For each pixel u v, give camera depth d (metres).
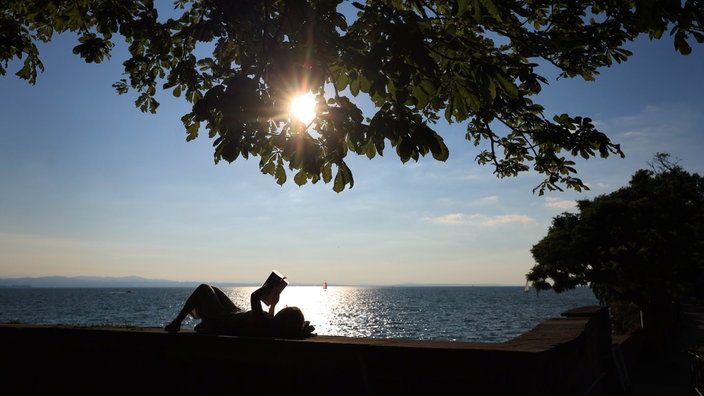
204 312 5.48
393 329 62.53
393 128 4.57
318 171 4.82
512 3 4.30
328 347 4.19
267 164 5.15
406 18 4.70
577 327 6.61
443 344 4.38
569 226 24.05
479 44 4.80
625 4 5.33
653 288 22.12
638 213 22.08
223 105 4.64
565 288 22.84
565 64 6.25
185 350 4.70
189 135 5.55
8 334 5.43
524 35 6.00
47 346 5.27
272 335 5.12
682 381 17.89
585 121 6.44
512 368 3.62
